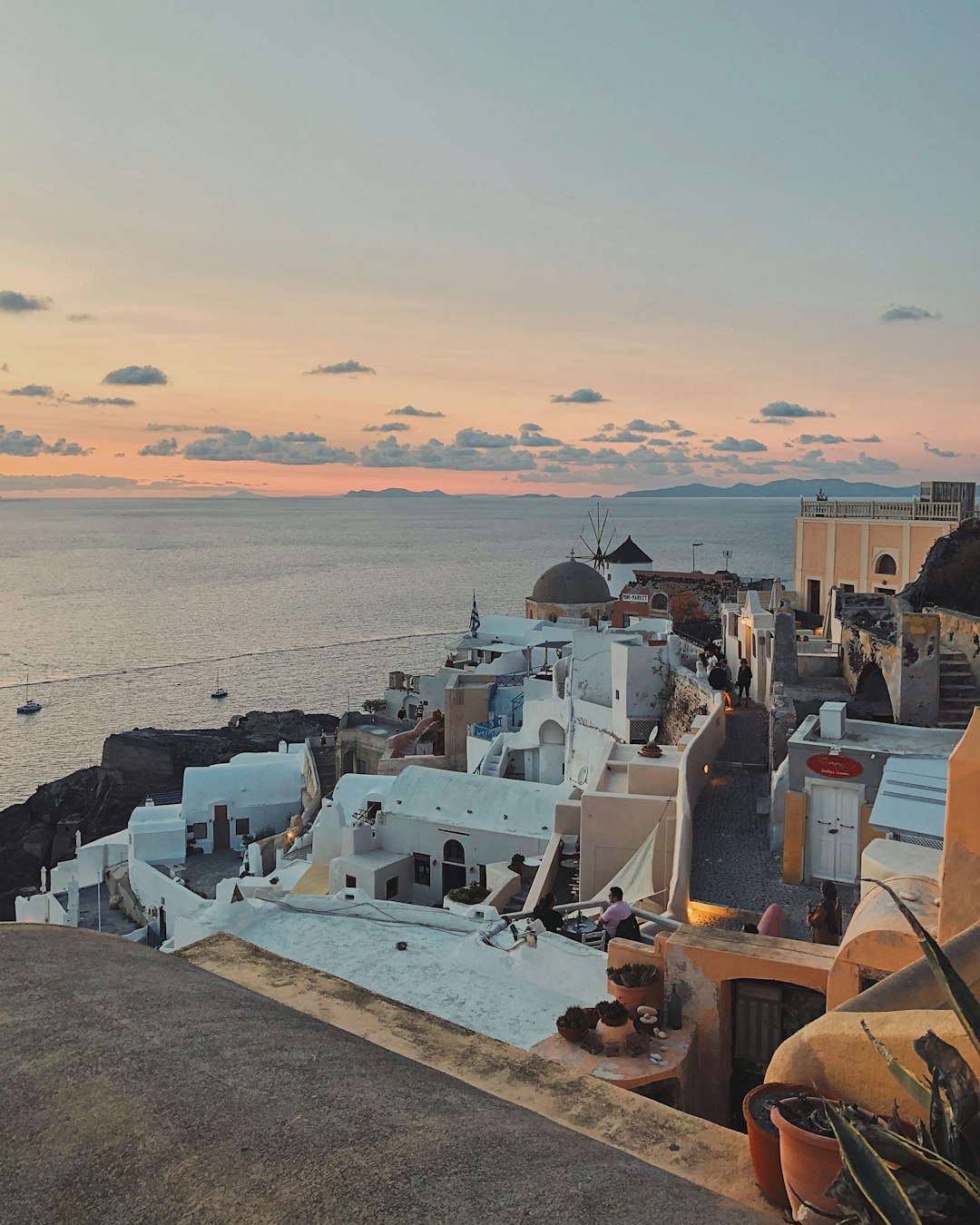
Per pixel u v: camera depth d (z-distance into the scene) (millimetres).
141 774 90438
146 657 194875
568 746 43000
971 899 7777
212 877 51750
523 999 16281
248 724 108875
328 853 40156
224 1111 2986
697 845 22281
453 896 28641
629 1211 2979
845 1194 3084
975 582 31172
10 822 89125
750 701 33875
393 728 79562
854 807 19703
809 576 59406
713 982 11945
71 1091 2975
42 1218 2467
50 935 4570
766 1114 3959
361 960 18047
